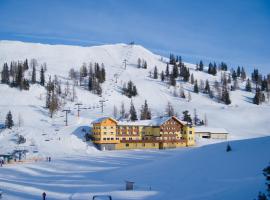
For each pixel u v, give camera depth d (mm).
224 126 174500
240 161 56969
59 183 62469
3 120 141000
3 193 53438
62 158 94938
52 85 194125
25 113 154250
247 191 42219
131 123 129875
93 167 80688
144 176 60781
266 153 57875
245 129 173000
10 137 119938
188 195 46812
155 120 136375
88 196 51438
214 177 52469
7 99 178875
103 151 114875
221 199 41812
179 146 132250
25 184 61344
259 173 49406
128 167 72000
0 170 76812
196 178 54062
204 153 67062
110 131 121938
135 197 49125
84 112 173750
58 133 125062
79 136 124688
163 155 97562
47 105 169750
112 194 51438
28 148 109750
